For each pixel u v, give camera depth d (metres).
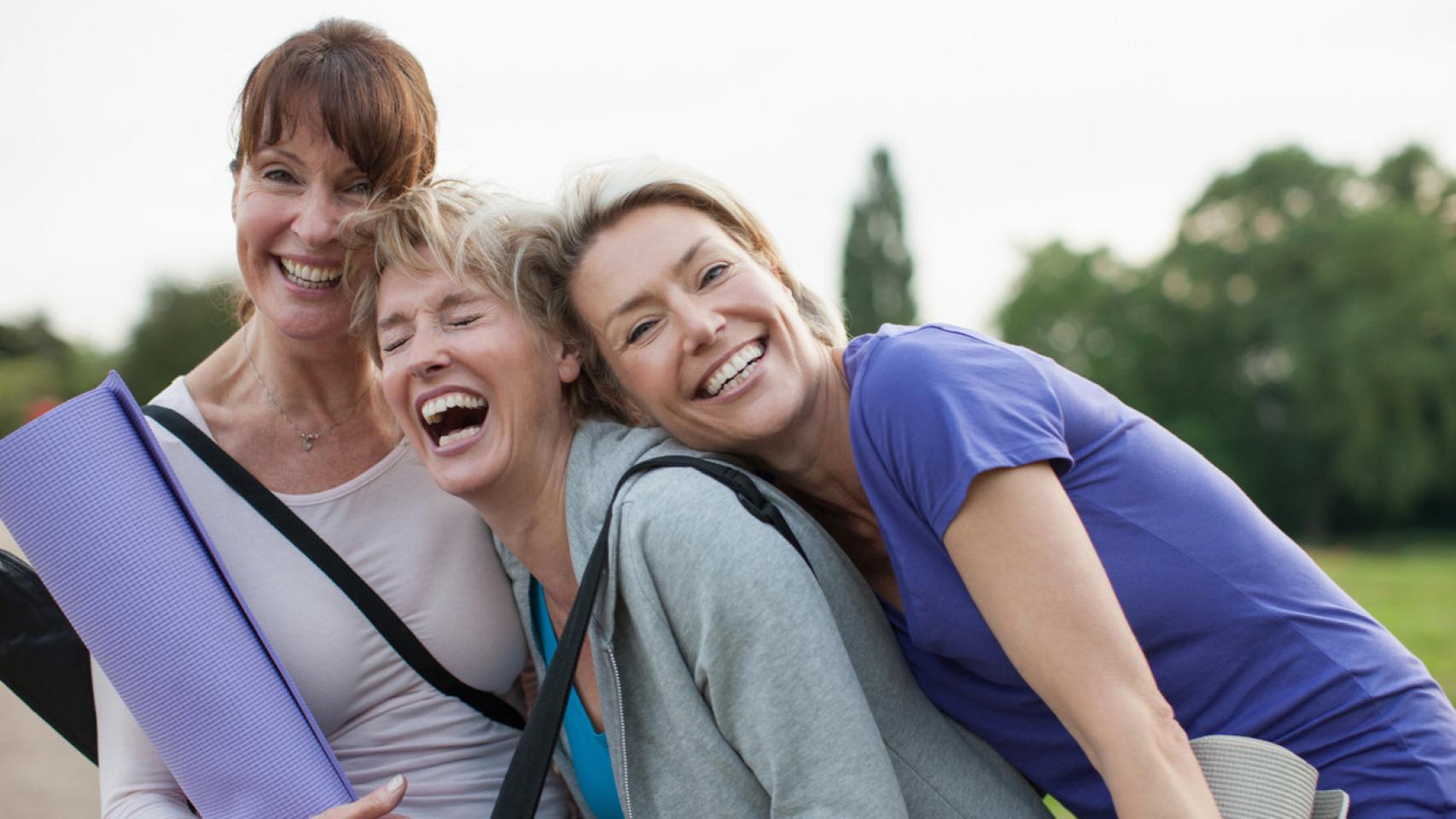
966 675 1.95
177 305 35.94
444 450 2.02
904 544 1.79
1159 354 47.59
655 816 1.87
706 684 1.77
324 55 2.05
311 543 2.15
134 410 1.91
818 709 1.70
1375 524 43.75
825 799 1.68
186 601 1.84
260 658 1.89
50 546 1.82
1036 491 1.64
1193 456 1.93
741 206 2.06
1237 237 47.16
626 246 1.96
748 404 1.92
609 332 1.97
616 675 1.85
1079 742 1.62
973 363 1.76
